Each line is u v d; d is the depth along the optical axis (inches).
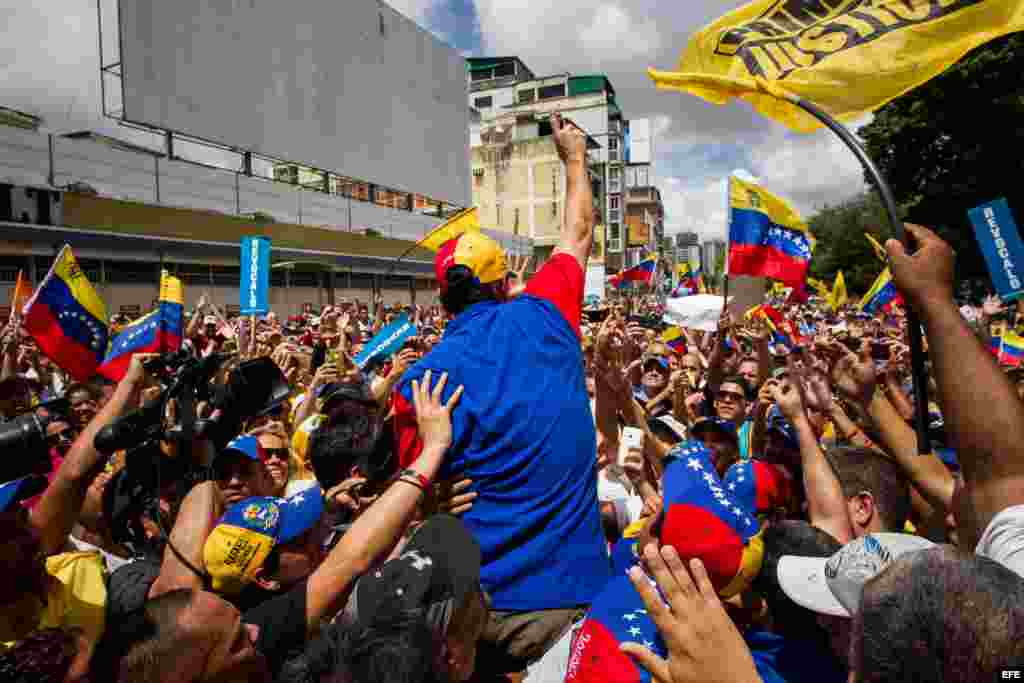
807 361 122.8
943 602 40.5
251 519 90.7
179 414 84.2
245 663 64.5
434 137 1497.3
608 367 120.4
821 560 72.6
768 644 73.7
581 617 73.7
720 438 141.6
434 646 56.8
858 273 1611.7
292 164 1068.5
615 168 3166.8
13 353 224.2
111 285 685.9
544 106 3095.5
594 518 78.7
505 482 73.4
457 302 86.3
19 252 587.8
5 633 70.3
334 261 1059.9
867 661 42.4
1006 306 398.9
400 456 78.7
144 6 780.6
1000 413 53.6
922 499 120.1
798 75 87.2
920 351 66.4
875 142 960.9
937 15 81.7
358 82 1223.5
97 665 61.9
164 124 812.0
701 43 93.1
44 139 642.2
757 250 249.3
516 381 76.0
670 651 51.7
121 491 99.9
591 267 775.1
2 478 76.7
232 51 922.7
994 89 823.7
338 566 70.7
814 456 91.5
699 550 68.5
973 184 859.4
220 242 817.5
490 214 2534.5
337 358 231.3
